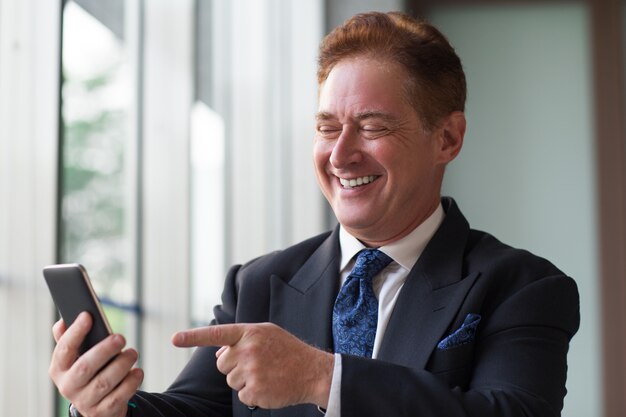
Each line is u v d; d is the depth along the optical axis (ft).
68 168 12.73
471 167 22.02
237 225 17.92
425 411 4.14
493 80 22.12
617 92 21.63
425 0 22.34
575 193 21.57
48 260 11.28
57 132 11.52
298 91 20.54
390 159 4.92
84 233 13.46
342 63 5.09
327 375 4.14
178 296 14.87
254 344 4.09
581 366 21.04
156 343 14.73
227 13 17.53
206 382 5.38
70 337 4.22
